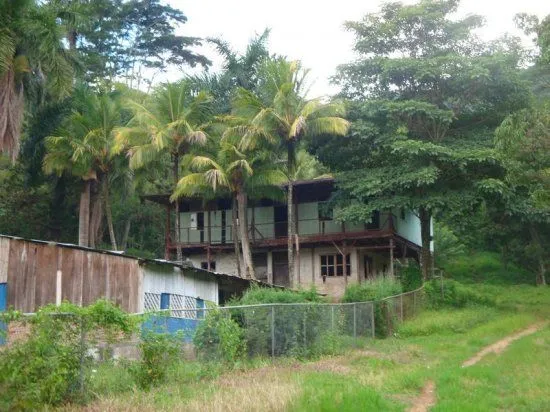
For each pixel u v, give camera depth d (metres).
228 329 16.38
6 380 10.51
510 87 33.75
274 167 37.34
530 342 21.39
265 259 42.94
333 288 40.12
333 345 19.91
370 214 33.28
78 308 11.71
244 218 37.47
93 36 55.06
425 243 35.53
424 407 11.82
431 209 33.03
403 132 34.22
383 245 39.66
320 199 40.97
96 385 11.94
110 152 38.50
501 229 45.25
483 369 15.65
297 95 35.72
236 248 38.16
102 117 39.25
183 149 38.81
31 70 28.19
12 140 26.80
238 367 15.89
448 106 35.19
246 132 35.62
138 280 23.20
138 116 37.75
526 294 38.66
